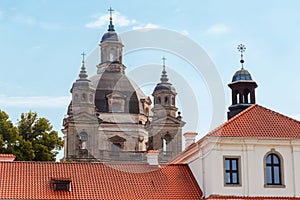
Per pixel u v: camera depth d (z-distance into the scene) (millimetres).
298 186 40781
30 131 72188
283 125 42344
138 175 42469
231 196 39688
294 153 41156
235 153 40500
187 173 43938
